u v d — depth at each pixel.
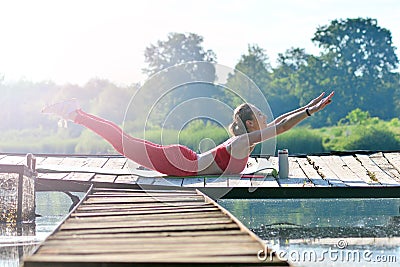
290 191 11.73
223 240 6.48
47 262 5.53
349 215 11.29
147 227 7.27
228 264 5.51
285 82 58.16
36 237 10.02
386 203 11.80
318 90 57.31
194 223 7.51
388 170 14.02
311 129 52.69
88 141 51.72
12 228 10.85
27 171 11.71
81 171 13.56
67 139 51.91
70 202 14.02
